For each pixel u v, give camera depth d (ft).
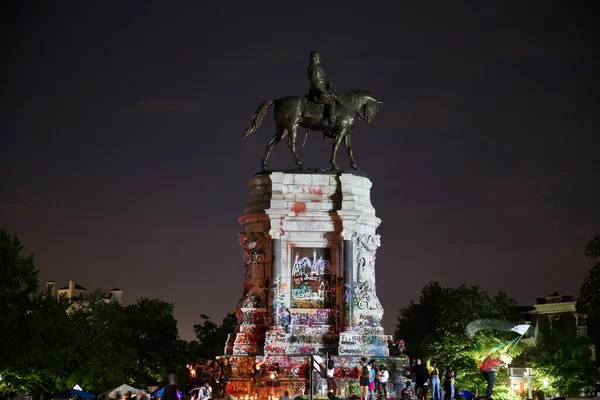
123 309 380.78
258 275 199.52
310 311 195.72
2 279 254.68
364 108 209.05
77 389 258.37
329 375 180.86
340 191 200.54
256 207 201.98
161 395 188.55
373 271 201.26
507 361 173.88
